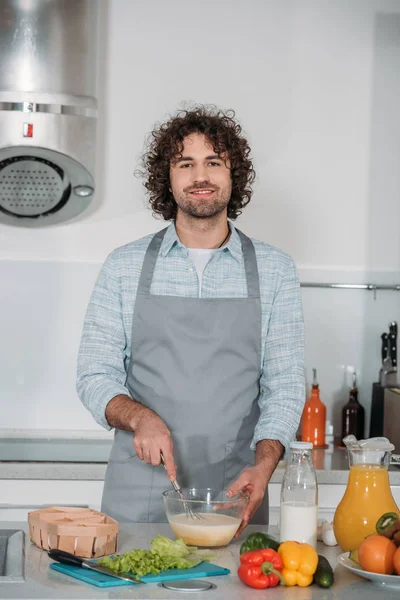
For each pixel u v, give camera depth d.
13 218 3.01
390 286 3.36
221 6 3.31
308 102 3.34
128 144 3.29
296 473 1.67
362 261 3.37
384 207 3.38
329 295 3.35
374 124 3.36
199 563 1.57
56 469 2.76
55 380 3.26
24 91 2.78
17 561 1.54
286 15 3.33
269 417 2.00
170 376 2.09
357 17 3.35
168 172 2.23
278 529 1.89
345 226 3.36
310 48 3.34
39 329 3.26
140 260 2.18
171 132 2.11
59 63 2.80
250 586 1.46
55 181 2.92
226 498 1.76
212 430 2.08
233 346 2.12
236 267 2.18
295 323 2.15
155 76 3.29
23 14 2.77
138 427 1.85
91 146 2.89
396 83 3.36
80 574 1.48
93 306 2.17
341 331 3.36
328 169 3.35
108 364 2.11
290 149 3.34
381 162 3.36
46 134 2.79
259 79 3.32
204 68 3.31
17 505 2.77
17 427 3.25
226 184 2.10
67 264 3.27
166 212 2.29
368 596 1.42
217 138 2.05
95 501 2.79
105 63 3.28
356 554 1.56
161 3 3.29
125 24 3.28
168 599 1.38
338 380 3.35
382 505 1.66
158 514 2.07
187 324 2.12
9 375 3.25
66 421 3.27
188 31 3.30
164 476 2.08
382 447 1.69
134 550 1.55
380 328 3.36
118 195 3.29
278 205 3.34
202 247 2.18
